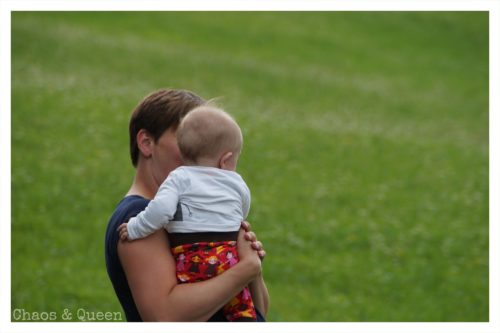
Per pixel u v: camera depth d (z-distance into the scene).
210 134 6.49
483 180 38.75
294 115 47.19
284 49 64.50
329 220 30.33
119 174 31.92
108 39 55.91
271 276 24.72
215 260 6.22
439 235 30.16
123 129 37.81
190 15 68.62
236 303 6.46
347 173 37.00
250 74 55.31
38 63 46.22
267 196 31.94
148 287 6.01
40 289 21.09
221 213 6.34
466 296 24.78
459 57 71.75
